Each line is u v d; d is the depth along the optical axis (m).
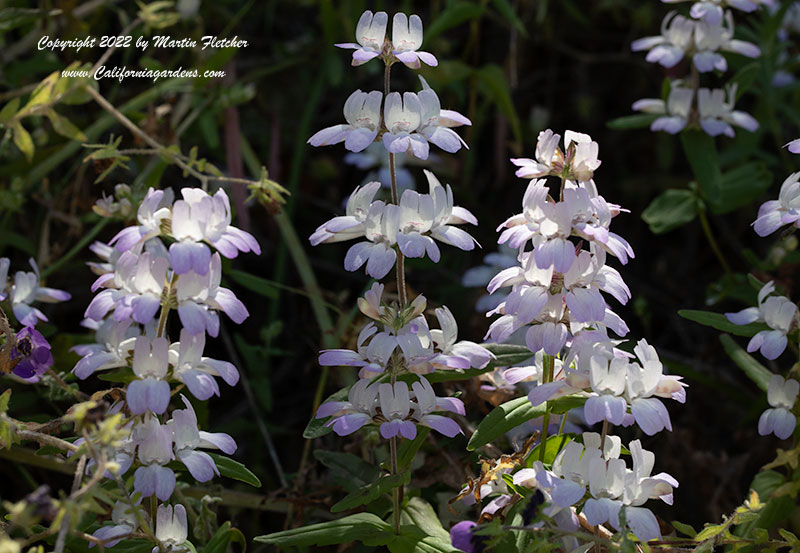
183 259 0.85
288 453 1.05
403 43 0.88
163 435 0.87
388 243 0.88
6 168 1.03
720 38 1.00
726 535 0.89
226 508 1.01
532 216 0.87
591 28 1.31
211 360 0.87
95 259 1.06
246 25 1.24
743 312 0.92
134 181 1.04
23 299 0.93
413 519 0.92
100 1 1.08
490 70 1.09
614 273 0.88
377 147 1.10
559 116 1.31
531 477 0.87
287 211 1.09
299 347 1.08
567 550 0.88
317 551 0.97
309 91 1.20
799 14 1.17
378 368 0.88
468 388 0.97
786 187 0.90
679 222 1.04
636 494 0.87
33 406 1.00
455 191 1.15
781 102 1.13
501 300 0.91
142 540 0.88
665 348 1.10
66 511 0.84
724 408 1.05
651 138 1.25
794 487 0.91
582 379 0.87
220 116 1.07
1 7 1.03
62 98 0.93
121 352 0.87
